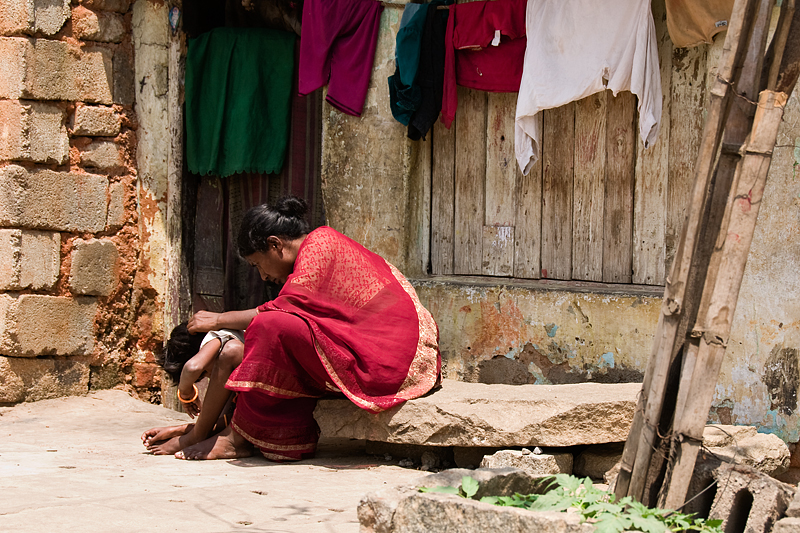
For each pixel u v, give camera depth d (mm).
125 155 6660
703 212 2480
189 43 6582
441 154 5891
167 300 6707
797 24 2395
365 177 5898
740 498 2598
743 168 2414
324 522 2748
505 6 5270
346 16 5809
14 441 4750
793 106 4414
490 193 5734
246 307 6676
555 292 5246
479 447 4012
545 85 5039
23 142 5953
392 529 2340
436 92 5570
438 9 5531
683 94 4945
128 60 6664
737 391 4570
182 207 6699
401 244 5863
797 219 4410
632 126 5188
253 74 6422
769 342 4484
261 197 6570
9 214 5898
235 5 6730
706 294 2477
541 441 3777
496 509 2188
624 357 4980
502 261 5695
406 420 4023
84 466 3863
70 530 2562
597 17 4879
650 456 2541
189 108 6574
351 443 4898
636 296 4949
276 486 3395
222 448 4129
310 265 4145
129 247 6680
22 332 5945
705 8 4578
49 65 6102
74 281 6266
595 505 2266
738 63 2445
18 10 5961
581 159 5391
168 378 6664
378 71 5844
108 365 6570
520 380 5363
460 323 5586
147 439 4297
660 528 2109
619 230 5242
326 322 4035
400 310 4305
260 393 4020
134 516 2771
